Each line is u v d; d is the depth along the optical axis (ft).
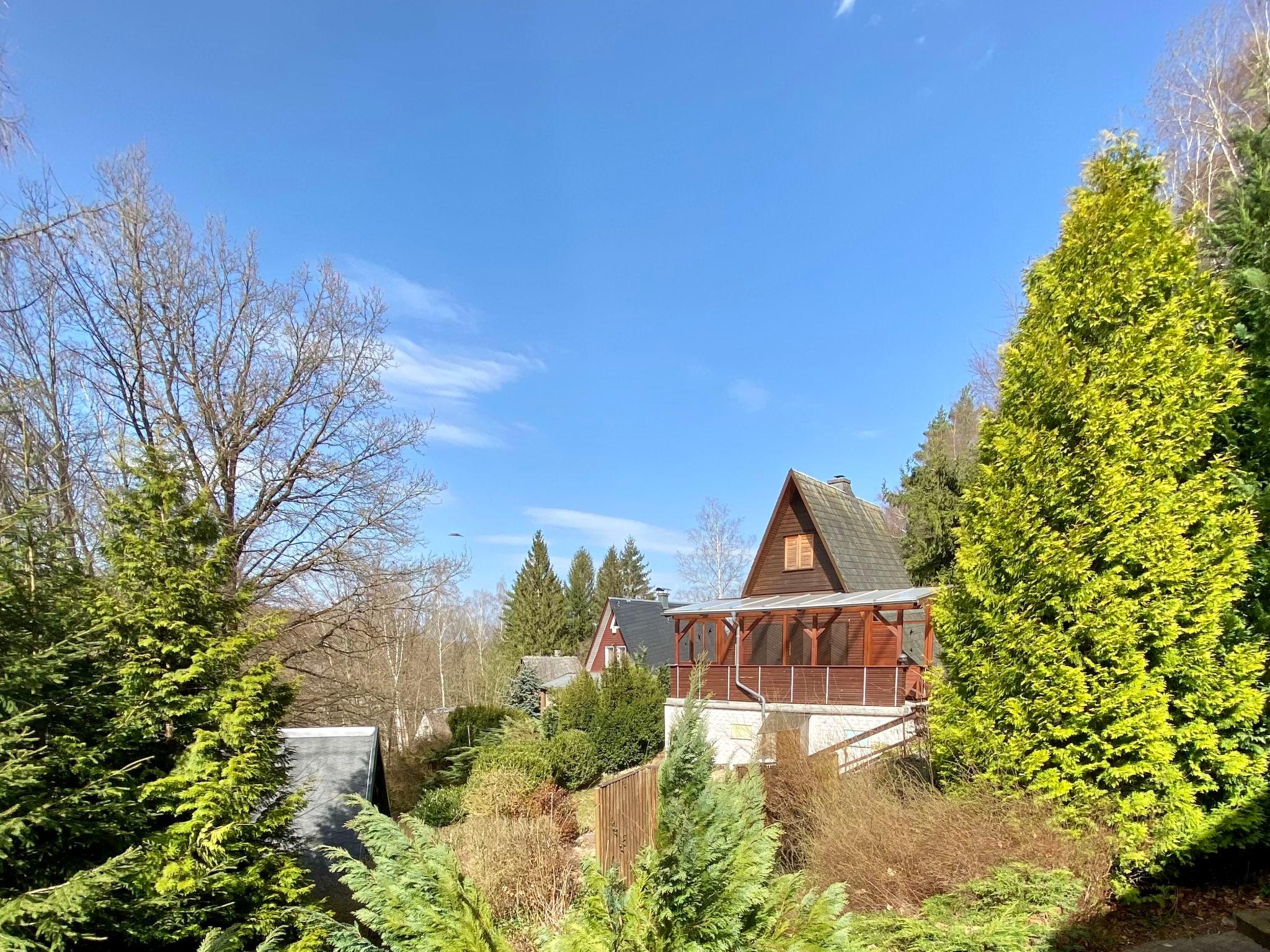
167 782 19.51
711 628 77.77
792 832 22.18
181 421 49.44
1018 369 20.79
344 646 58.54
